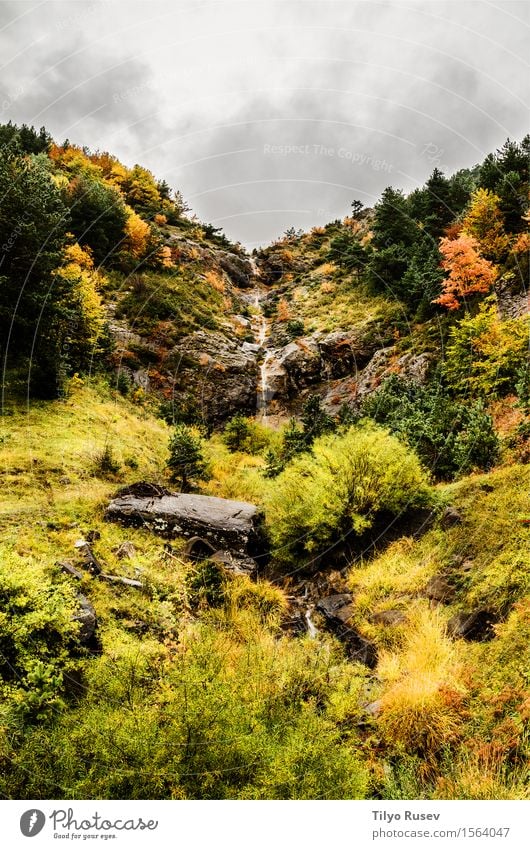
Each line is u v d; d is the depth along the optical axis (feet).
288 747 12.84
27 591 16.63
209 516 30.48
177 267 108.68
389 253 90.89
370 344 87.66
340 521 30.17
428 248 82.17
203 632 19.47
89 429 44.29
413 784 13.53
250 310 117.60
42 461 34.19
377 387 72.90
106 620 19.33
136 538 27.55
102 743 12.06
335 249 123.03
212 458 51.44
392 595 23.94
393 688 17.20
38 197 50.80
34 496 28.68
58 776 11.94
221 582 25.35
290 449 53.21
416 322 80.43
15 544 22.09
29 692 14.01
